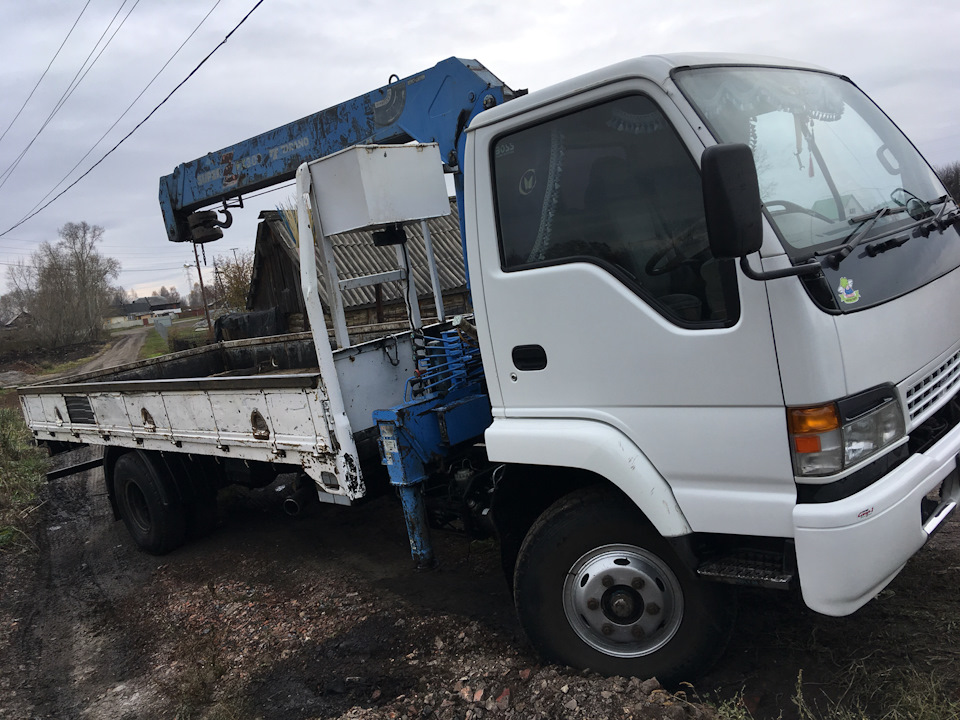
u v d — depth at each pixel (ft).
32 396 23.16
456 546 16.94
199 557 19.26
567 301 9.68
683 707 9.21
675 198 8.77
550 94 9.68
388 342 14.55
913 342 8.87
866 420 8.10
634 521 9.73
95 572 19.99
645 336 9.05
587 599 10.18
